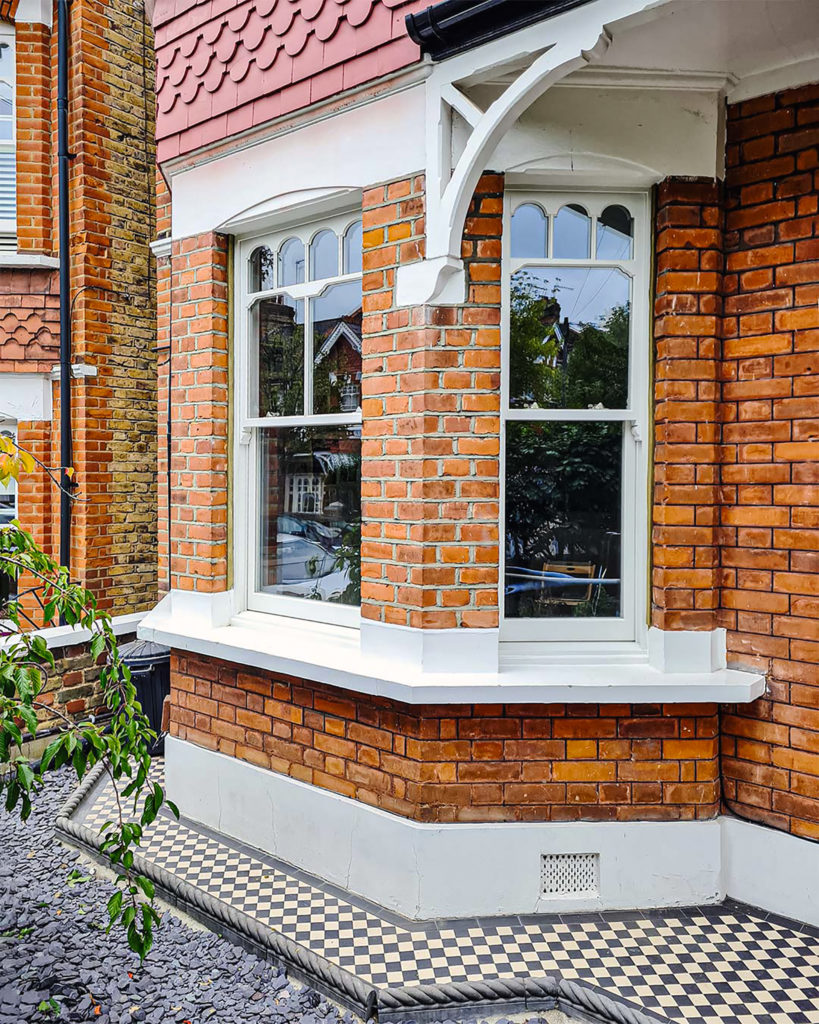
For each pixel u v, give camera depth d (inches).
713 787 141.1
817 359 133.0
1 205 266.4
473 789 138.3
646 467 145.3
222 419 174.7
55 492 268.4
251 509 177.5
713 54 128.5
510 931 132.2
